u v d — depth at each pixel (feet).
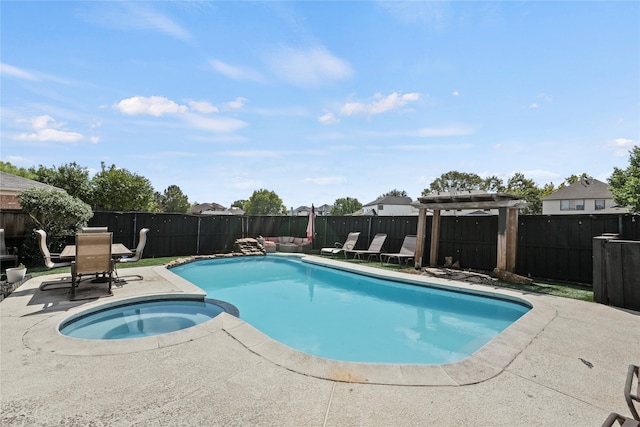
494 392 9.92
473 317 22.26
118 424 7.97
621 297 19.63
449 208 32.65
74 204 31.42
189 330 14.75
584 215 27.20
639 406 9.12
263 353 12.46
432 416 8.60
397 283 30.35
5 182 41.55
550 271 29.01
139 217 41.60
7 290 20.62
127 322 18.49
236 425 8.04
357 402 9.23
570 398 9.60
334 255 48.37
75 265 20.12
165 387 9.82
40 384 9.84
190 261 40.83
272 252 51.13
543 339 14.40
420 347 17.35
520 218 31.01
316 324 20.93
